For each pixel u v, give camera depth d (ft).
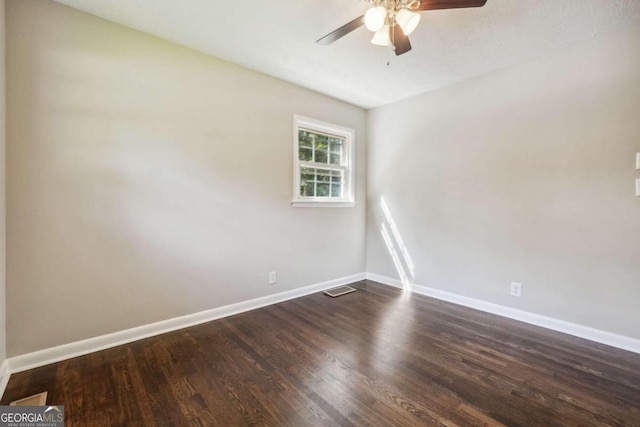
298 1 6.54
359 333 8.41
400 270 12.87
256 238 10.25
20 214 6.37
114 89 7.42
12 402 5.44
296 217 11.40
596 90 7.88
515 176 9.39
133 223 7.79
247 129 9.86
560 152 8.50
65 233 6.89
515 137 9.36
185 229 8.65
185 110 8.55
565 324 8.51
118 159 7.52
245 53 8.86
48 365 6.62
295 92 11.10
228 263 9.59
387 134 13.21
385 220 13.39
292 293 11.41
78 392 5.73
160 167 8.16
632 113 7.38
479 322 9.23
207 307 9.19
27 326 6.49
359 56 8.95
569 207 8.39
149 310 8.11
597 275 7.98
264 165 10.34
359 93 11.91
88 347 7.22
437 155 11.43
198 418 5.09
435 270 11.60
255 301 10.32
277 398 5.61
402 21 5.42
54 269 6.77
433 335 8.30
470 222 10.53
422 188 11.96
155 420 5.03
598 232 7.94
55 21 6.68
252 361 6.89
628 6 6.52
